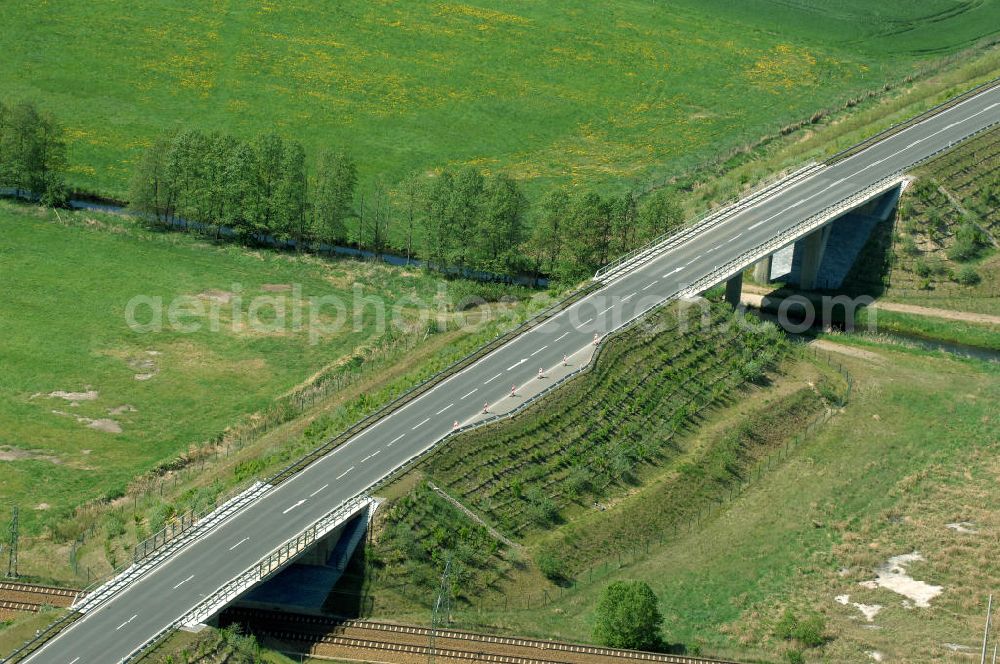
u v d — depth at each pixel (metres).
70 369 178.62
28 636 129.25
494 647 134.00
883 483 160.25
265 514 144.12
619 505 153.62
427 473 150.00
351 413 162.62
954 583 144.38
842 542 150.50
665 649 136.00
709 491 158.00
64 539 148.25
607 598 136.00
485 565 144.12
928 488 159.25
